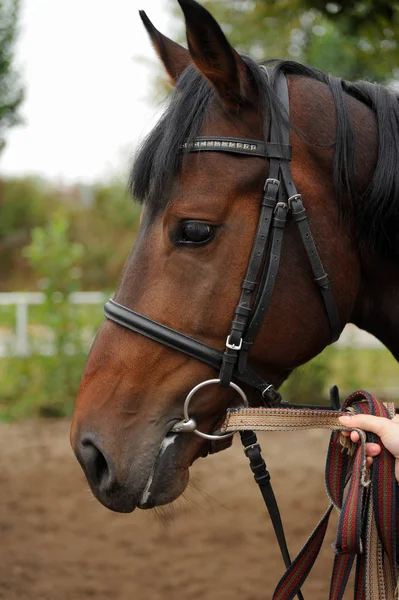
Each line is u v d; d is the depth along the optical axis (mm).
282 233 1764
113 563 3885
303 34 7344
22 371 7707
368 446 1633
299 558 1747
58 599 3426
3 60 11203
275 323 1782
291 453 6312
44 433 6910
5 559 3889
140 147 1888
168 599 3457
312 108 1867
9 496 4953
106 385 1780
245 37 5828
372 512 1654
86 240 17703
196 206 1734
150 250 1787
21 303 8109
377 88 1983
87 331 8156
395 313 1956
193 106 1796
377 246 1885
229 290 1747
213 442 1875
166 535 4293
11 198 20688
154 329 1751
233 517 4551
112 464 1722
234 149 1759
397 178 1825
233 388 1803
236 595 3492
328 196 1826
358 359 8953
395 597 1620
